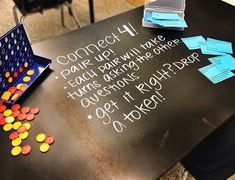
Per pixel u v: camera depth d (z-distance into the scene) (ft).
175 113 2.47
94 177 2.02
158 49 3.13
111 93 2.62
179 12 3.54
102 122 2.37
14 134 2.27
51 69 2.83
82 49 3.08
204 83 2.76
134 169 2.07
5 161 2.10
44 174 2.03
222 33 3.40
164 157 2.15
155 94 2.63
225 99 2.62
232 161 2.85
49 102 2.53
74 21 6.87
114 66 2.90
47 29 6.60
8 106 2.48
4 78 2.54
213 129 2.37
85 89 2.65
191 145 2.24
